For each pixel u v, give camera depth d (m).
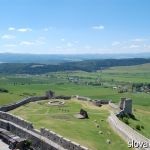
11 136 45.28
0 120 53.09
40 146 43.38
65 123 62.91
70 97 99.94
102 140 54.22
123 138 57.69
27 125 49.06
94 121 68.38
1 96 143.12
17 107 80.81
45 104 85.88
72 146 39.59
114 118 74.75
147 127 88.31
